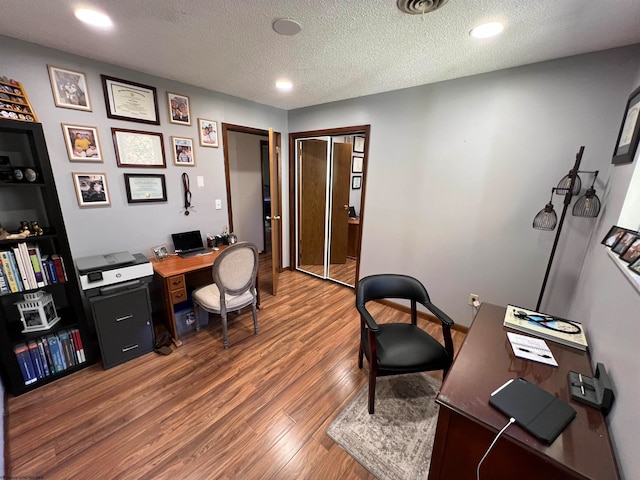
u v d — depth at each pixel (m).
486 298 2.37
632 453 0.67
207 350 2.23
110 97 2.10
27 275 1.67
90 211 2.13
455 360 1.14
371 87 2.53
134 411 1.63
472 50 1.73
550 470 0.79
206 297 2.28
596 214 1.69
